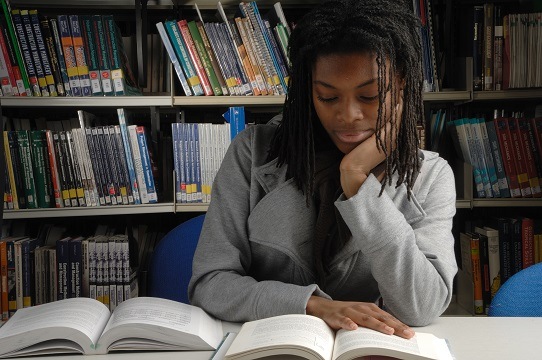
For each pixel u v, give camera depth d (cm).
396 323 84
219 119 259
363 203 94
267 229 106
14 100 217
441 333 93
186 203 225
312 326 83
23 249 219
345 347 76
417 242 101
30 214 219
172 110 254
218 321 102
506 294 116
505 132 229
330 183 104
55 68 221
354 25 90
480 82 230
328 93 92
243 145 114
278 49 226
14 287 219
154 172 230
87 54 221
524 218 234
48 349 85
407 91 97
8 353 84
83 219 254
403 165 100
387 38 90
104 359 83
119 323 86
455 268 103
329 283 109
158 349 87
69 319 89
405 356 74
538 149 229
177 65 225
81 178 222
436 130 241
